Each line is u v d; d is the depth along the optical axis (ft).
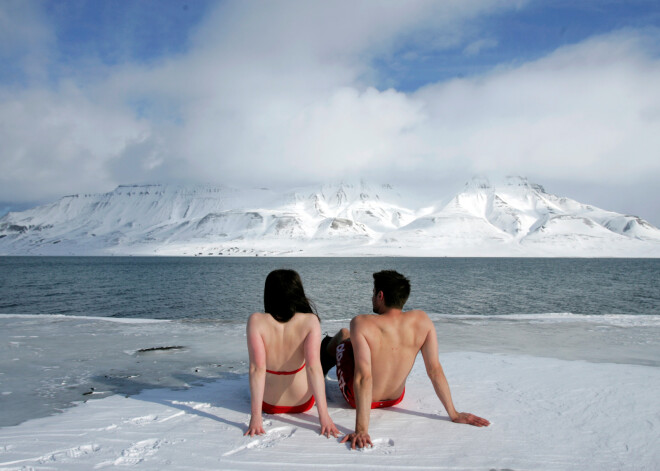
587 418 11.43
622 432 10.42
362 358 10.63
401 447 9.46
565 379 15.53
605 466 8.56
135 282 146.10
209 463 8.58
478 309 76.95
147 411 12.22
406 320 11.34
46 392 14.64
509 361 18.78
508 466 8.52
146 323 33.01
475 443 9.69
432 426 10.79
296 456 8.96
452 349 22.56
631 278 176.65
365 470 8.28
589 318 35.91
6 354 21.36
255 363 10.73
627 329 29.66
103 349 22.71
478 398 13.26
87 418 11.59
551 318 36.01
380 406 12.25
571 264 381.81
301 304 11.22
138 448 9.39
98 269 260.21
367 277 182.50
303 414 11.72
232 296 98.53
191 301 88.17
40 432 10.42
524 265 357.82
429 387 14.66
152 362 19.72
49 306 79.10
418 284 141.28
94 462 8.60
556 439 9.97
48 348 22.97
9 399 13.75
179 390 14.85
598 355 21.06
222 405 12.84
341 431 10.48
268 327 11.04
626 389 14.16
